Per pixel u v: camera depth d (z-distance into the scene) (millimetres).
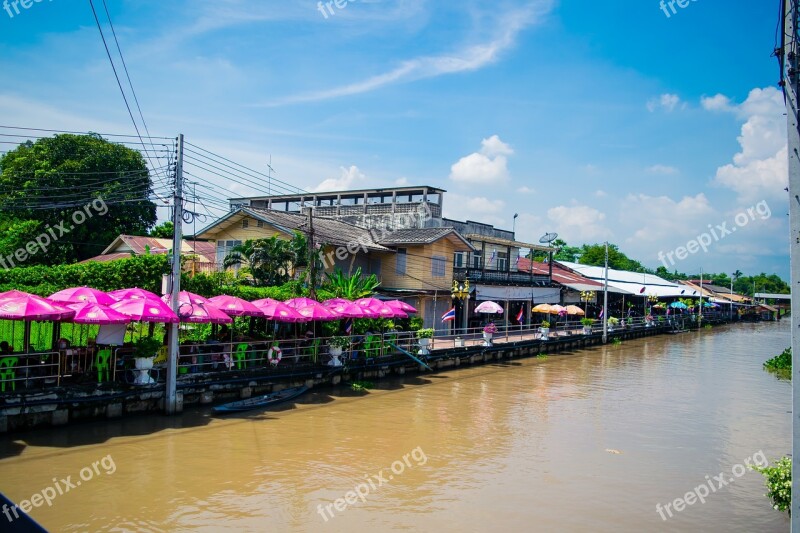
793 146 7430
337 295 29266
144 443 16531
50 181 38281
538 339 42250
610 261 95188
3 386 16453
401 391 26219
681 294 75062
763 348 52406
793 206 7371
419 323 32844
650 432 20812
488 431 20047
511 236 53031
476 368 34594
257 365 23125
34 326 25188
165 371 20031
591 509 13586
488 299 41812
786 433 21141
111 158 41250
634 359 42438
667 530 12602
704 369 37781
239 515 12336
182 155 18766
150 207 45312
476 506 13484
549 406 24625
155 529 11477
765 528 12852
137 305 17719
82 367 18875
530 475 15750
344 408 22234
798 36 7535
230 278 28828
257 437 17828
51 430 16875
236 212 33219
